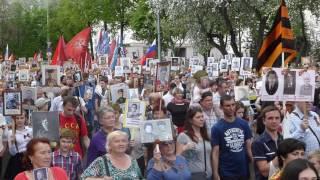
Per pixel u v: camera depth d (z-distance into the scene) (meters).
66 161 8.05
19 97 9.72
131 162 6.82
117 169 6.66
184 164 7.39
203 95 10.13
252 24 38.03
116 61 28.12
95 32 60.00
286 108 9.31
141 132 7.29
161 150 7.30
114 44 30.36
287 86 8.64
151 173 7.24
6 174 9.59
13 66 32.84
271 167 6.75
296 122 8.34
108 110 8.28
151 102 10.55
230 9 37.03
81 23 59.09
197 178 8.18
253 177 8.82
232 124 8.48
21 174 6.33
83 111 13.87
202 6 36.72
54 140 8.66
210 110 10.16
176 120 11.80
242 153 8.47
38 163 6.32
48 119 8.71
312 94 8.53
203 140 8.44
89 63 24.92
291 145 5.97
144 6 50.12
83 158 9.67
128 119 8.97
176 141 8.18
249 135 8.59
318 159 5.71
